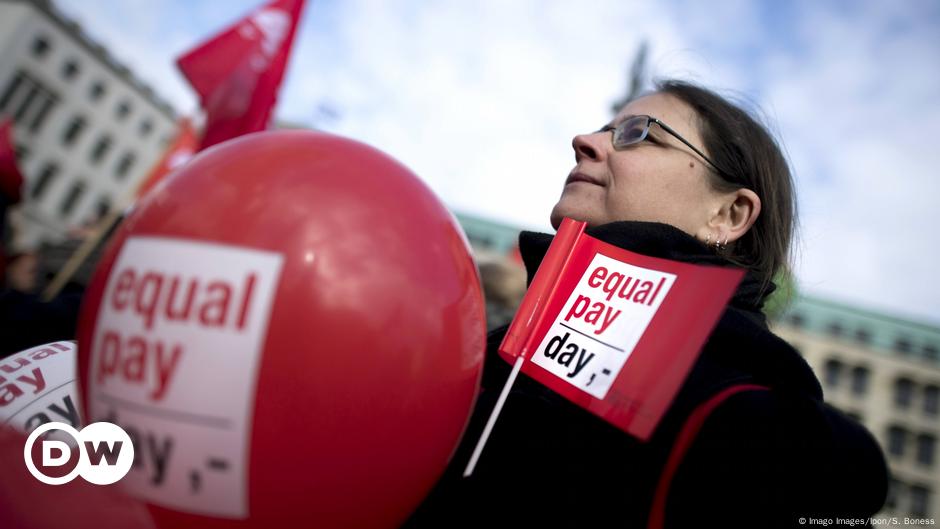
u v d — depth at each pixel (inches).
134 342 24.3
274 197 25.9
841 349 1327.5
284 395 23.6
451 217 32.3
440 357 27.4
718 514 24.9
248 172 26.9
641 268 32.8
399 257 26.6
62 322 55.2
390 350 25.3
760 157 50.0
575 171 50.9
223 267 24.2
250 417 23.4
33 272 137.9
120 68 1272.1
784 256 51.3
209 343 23.5
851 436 27.6
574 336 33.0
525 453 32.7
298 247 24.7
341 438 24.6
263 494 24.1
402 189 29.6
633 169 46.9
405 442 26.7
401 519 30.7
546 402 34.2
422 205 29.9
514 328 35.4
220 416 23.3
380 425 25.5
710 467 25.7
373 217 27.0
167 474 23.7
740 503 24.6
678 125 48.8
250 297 23.9
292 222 25.2
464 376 29.2
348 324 24.5
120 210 110.0
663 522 25.9
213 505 23.8
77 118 1227.2
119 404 24.2
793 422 26.3
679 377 26.6
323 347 24.0
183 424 23.4
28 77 1136.2
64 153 1218.6
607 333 31.6
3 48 1080.2
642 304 31.1
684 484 26.0
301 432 23.9
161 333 24.0
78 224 1259.8
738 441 25.7
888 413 1282.0
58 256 135.7
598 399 29.3
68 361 37.4
